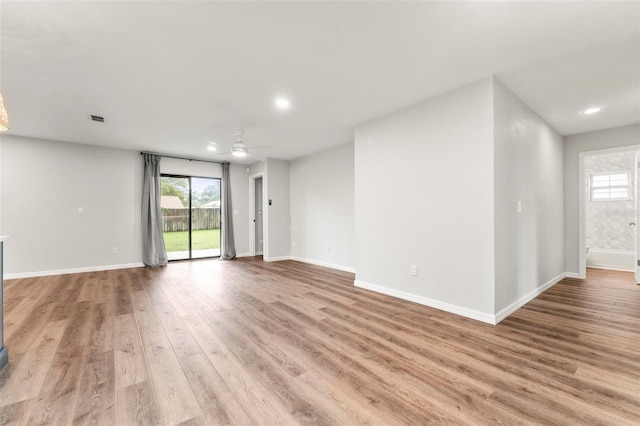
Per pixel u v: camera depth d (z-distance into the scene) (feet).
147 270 17.28
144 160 18.53
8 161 14.85
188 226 21.52
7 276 14.75
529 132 10.97
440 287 9.88
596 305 10.23
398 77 8.75
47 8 5.69
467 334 7.85
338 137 15.48
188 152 18.92
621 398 5.12
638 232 13.41
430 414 4.78
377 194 12.14
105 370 6.15
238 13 5.93
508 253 9.35
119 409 4.91
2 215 14.73
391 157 11.55
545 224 12.44
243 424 4.58
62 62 7.79
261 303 10.80
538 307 10.02
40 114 11.74
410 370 6.13
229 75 8.60
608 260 17.61
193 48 7.20
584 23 6.26
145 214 18.30
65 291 12.55
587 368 6.12
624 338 7.54
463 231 9.21
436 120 9.99
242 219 23.32
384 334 7.94
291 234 21.90
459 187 9.31
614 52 7.39
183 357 6.73
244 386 5.59
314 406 5.01
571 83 9.12
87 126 13.37
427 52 7.45
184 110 11.36
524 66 8.11
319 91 9.70
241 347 7.23
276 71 8.39
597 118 12.21
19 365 6.32
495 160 8.62
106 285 13.61
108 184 17.52
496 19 6.15
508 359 6.53
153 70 8.27
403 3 5.67
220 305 10.58
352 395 5.31
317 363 6.45
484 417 4.68
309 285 13.52
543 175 12.25
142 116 12.03
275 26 6.37
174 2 5.56
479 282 8.84
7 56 7.47
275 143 16.88
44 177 15.70
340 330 8.25
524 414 4.74
